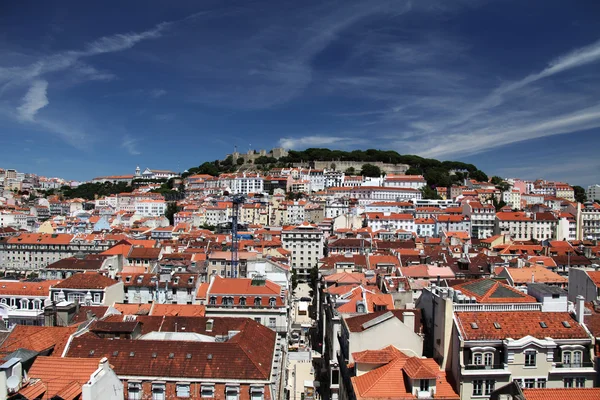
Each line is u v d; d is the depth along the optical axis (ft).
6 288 366.02
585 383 195.62
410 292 331.16
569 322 207.82
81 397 161.99
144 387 201.16
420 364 192.75
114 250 561.02
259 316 361.51
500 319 207.31
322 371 348.59
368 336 228.43
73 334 223.30
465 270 466.29
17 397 153.48
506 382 192.75
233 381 200.13
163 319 272.10
